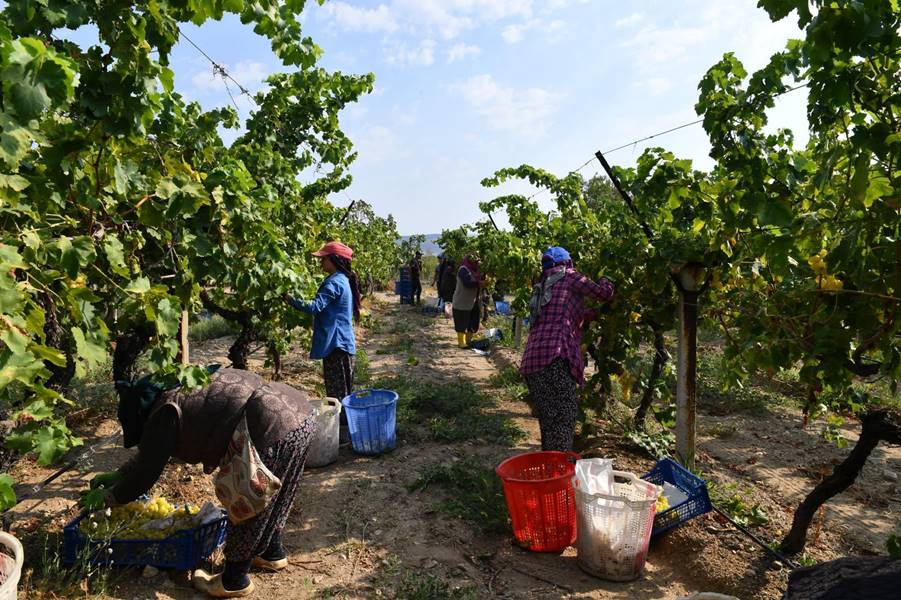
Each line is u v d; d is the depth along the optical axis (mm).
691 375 4754
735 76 3459
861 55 2324
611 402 6902
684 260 4445
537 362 4449
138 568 3250
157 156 2947
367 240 18625
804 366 3695
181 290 3322
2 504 1868
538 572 3490
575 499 3502
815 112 2721
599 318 5609
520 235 10266
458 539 3828
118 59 2123
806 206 3250
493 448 5539
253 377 3137
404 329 13648
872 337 3068
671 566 3584
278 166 5891
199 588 3170
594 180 17031
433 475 4660
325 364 5648
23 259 1965
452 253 15859
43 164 2189
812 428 6398
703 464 5309
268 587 3287
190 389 2850
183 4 2268
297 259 5602
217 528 3422
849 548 3926
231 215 3619
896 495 4812
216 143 4512
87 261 2229
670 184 4121
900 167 2477
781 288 3732
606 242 5891
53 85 1625
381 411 5215
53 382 3520
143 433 2887
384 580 3363
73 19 1979
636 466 5035
